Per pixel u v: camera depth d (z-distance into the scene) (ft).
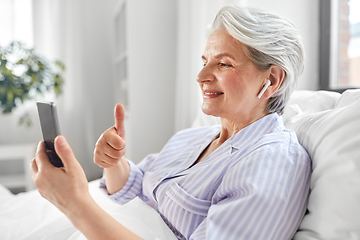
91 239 1.72
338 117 2.13
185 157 2.91
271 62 2.26
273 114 2.41
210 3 5.66
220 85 2.35
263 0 5.23
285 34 2.29
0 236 2.60
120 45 8.55
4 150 7.52
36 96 8.92
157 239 2.11
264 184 1.87
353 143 1.87
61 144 1.64
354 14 4.67
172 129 7.34
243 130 2.39
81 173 1.76
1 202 3.34
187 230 2.25
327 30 5.00
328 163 1.94
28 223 2.80
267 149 2.06
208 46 2.45
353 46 4.73
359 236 1.66
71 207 1.72
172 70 7.24
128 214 2.45
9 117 9.21
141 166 3.43
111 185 3.06
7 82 7.52
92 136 10.03
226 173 2.14
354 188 1.73
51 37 9.26
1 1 8.77
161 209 2.49
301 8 5.05
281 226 1.86
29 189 7.73
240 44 2.26
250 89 2.31
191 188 2.31
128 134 7.40
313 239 1.84
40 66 7.75
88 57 9.86
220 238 1.80
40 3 9.10
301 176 2.03
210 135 2.97
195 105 6.13
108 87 10.13
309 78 5.16
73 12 9.43
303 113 3.00
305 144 2.33
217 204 2.04
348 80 4.84
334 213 1.77
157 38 7.11
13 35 8.91
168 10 7.13
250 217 1.81
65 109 9.57
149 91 7.16
